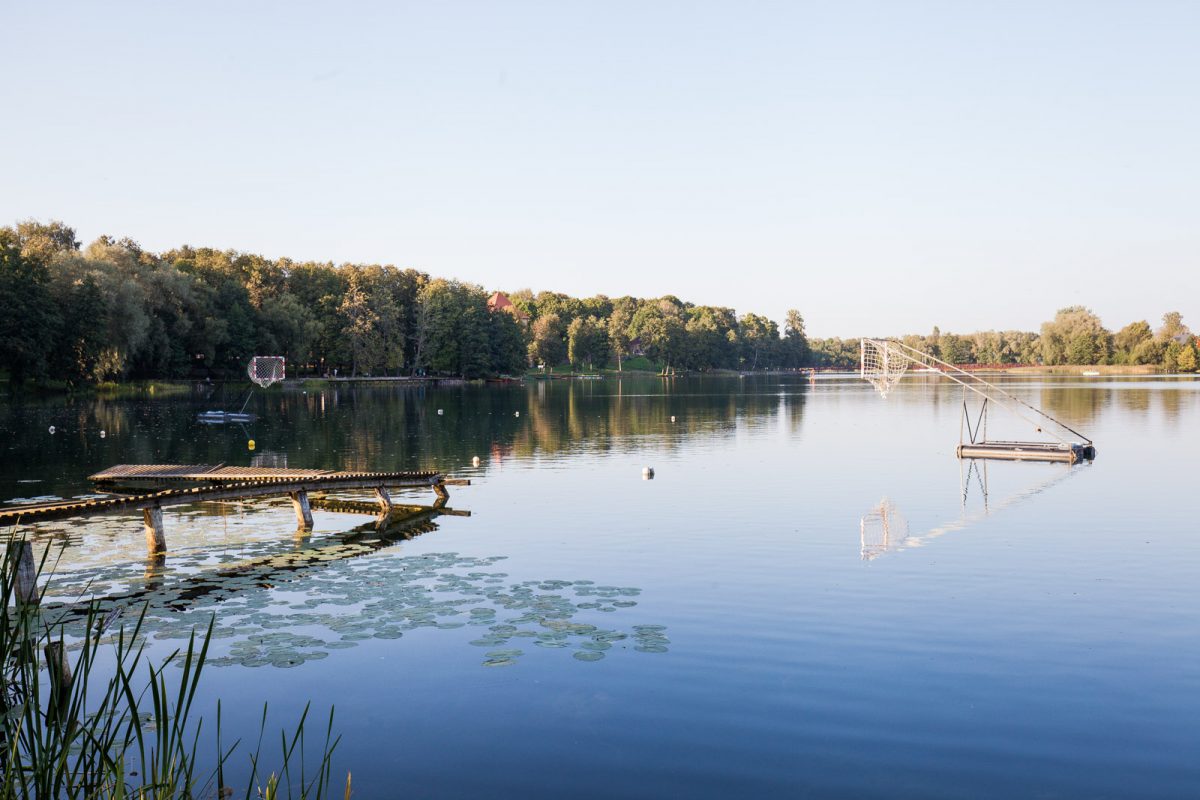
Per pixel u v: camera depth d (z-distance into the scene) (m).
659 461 35.12
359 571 16.86
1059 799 8.34
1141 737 9.64
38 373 71.75
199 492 19.42
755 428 51.44
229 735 9.73
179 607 14.38
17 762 6.54
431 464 33.97
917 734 9.73
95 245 89.06
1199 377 156.88
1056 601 14.76
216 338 93.12
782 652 12.26
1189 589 15.47
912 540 19.77
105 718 9.94
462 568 17.14
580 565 17.38
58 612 13.94
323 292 116.06
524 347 142.38
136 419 55.22
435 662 11.84
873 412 65.94
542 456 36.91
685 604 14.55
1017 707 10.44
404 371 131.12
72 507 17.39
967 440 44.12
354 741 9.59
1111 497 25.89
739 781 8.70
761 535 20.39
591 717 10.16
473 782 8.70
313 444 41.62
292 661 11.87
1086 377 159.62
